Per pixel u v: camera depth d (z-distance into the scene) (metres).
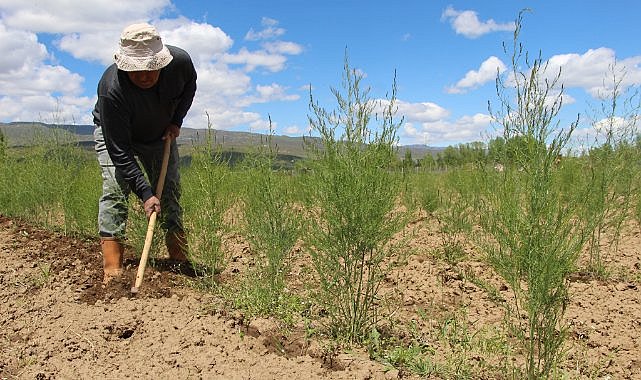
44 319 4.18
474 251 6.53
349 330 4.01
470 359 3.72
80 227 6.86
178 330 4.05
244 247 6.62
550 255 2.98
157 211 4.79
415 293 5.16
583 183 5.39
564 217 3.05
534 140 3.00
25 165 7.89
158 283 4.91
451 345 3.98
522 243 3.07
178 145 5.67
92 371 3.45
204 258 5.10
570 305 4.84
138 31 4.39
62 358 3.62
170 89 4.86
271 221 4.80
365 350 3.85
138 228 5.09
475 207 5.94
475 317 4.55
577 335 4.23
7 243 6.46
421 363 3.59
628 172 6.20
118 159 4.73
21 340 3.88
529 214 3.04
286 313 4.32
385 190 3.87
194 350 3.75
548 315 3.12
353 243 3.92
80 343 3.79
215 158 5.14
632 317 4.60
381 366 3.55
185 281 5.07
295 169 4.86
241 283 4.88
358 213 3.81
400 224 4.03
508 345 3.74
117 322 4.09
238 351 3.77
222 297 4.75
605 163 5.70
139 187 4.77
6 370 3.45
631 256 6.57
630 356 3.88
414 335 4.08
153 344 3.84
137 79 4.55
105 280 4.95
